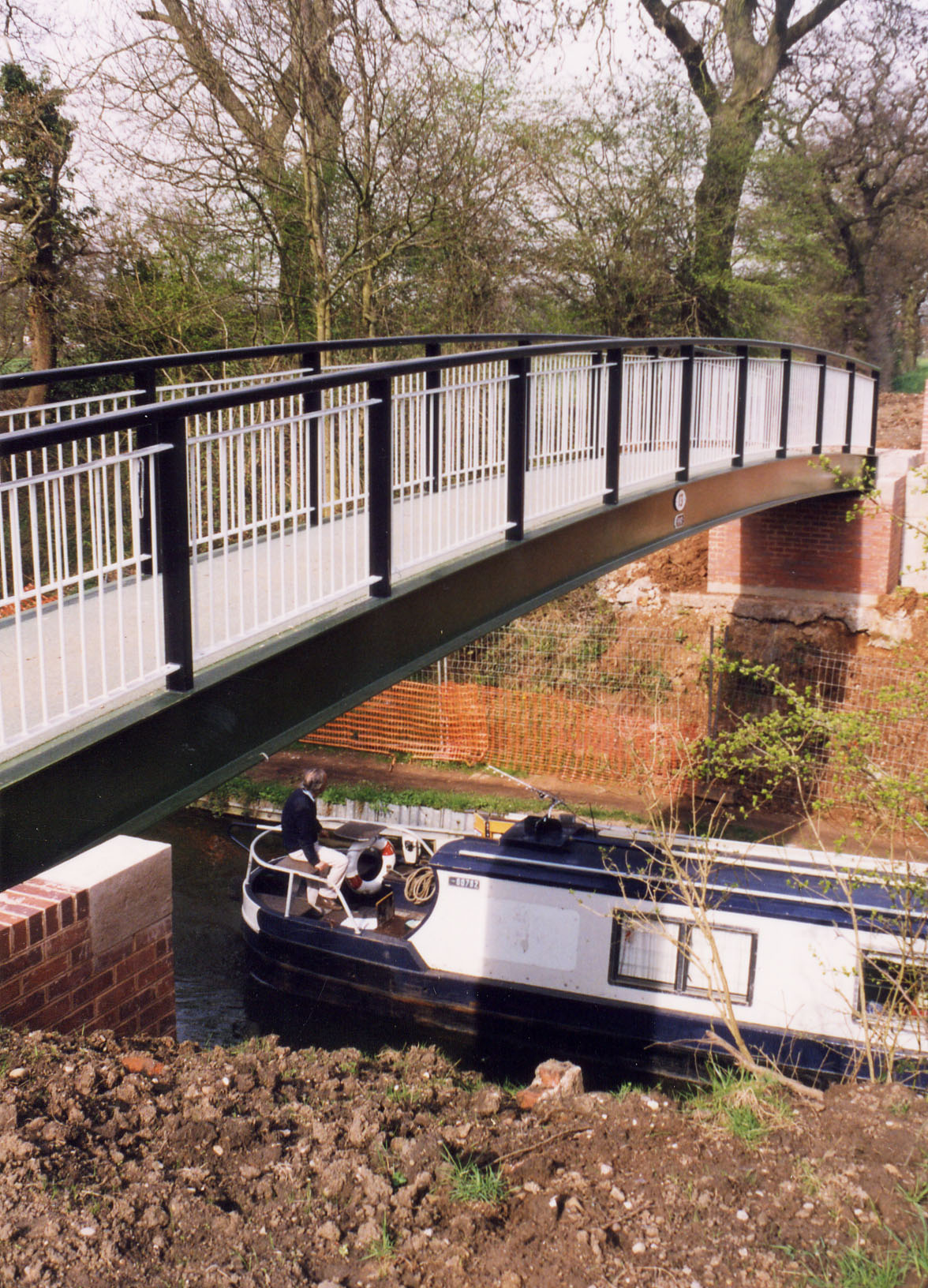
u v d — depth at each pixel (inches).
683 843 310.7
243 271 666.2
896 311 1021.8
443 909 331.6
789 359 413.1
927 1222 118.3
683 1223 121.0
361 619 188.4
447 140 671.8
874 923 270.4
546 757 522.6
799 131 832.9
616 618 585.0
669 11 767.7
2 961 198.5
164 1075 157.5
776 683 265.1
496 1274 111.6
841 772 253.0
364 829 380.2
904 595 507.5
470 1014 330.0
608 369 277.6
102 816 139.2
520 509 235.6
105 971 224.4
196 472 178.1
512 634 593.6
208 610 179.0
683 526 334.3
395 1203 123.2
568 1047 317.7
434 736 543.2
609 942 310.0
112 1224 114.2
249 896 379.9
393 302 703.1
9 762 128.6
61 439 123.9
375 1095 154.7
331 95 633.0
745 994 296.2
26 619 182.2
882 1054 239.9
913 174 936.3
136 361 220.4
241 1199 123.3
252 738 165.5
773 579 544.4
